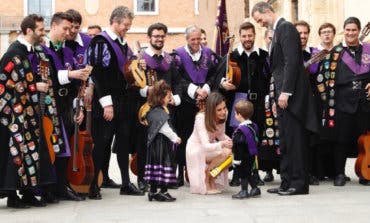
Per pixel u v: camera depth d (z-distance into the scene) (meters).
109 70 9.48
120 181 11.94
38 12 49.44
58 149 8.88
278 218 7.55
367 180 10.66
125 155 9.81
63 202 9.09
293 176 9.45
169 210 8.28
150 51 10.50
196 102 10.88
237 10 22.16
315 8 19.25
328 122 10.78
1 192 8.70
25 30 8.64
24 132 8.44
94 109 9.48
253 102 10.96
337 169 10.73
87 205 8.80
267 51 11.03
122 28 9.62
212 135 9.91
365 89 10.77
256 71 10.97
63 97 9.21
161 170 9.05
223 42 12.43
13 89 8.41
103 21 49.56
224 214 7.91
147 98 9.89
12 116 8.40
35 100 8.57
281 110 9.44
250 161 9.16
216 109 9.72
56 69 9.05
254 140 9.15
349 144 11.05
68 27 9.20
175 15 49.94
